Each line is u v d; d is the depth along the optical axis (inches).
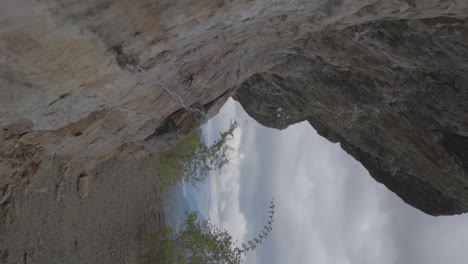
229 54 153.2
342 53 229.1
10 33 79.5
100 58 97.0
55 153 135.9
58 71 94.0
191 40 114.7
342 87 264.7
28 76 91.6
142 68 110.2
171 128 171.0
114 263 188.2
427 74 217.9
